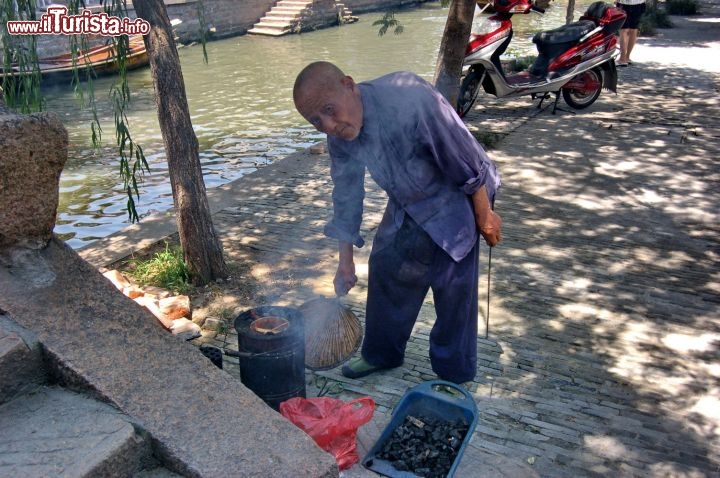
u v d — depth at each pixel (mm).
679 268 4555
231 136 9570
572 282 4371
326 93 2428
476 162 2668
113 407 2104
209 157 8594
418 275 2994
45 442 1944
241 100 11750
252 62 15461
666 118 8461
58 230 6383
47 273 2391
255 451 2100
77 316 2309
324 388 3291
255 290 4363
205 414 2174
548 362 3496
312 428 2473
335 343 3016
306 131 9766
